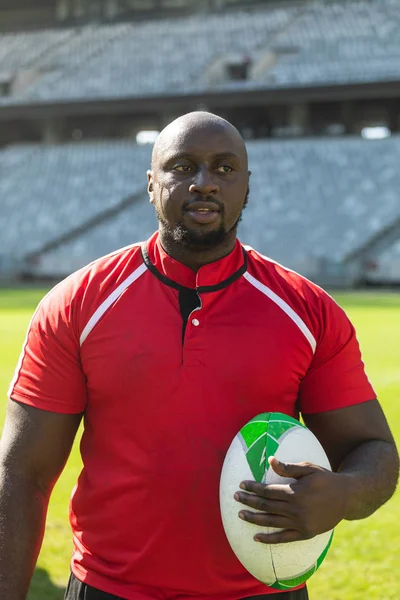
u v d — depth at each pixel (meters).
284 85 38.66
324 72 40.53
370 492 2.03
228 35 46.81
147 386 2.04
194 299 2.11
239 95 39.25
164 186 2.09
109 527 2.08
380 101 41.88
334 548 4.61
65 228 35.31
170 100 40.25
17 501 2.06
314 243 31.17
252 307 2.12
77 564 2.16
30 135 47.97
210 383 2.04
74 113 41.81
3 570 2.01
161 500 2.03
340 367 2.19
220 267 2.10
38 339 2.14
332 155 37.16
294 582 2.04
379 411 2.23
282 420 2.04
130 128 46.78
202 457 2.03
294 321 2.12
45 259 33.44
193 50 46.00
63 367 2.12
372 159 36.28
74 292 2.15
